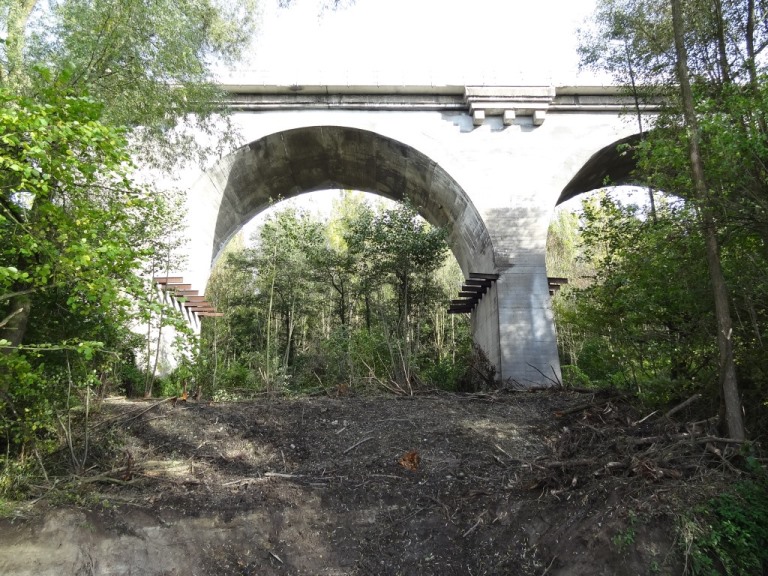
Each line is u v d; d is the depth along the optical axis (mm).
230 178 19391
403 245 16812
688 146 8047
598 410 9953
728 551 6117
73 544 7074
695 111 7973
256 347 25016
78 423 9734
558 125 18984
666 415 8820
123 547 7180
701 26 9023
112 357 9305
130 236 10781
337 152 20562
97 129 5988
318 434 10078
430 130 18922
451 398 12188
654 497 6754
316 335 26172
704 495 6664
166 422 10203
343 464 9016
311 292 24500
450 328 29344
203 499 7902
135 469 8664
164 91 10836
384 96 18953
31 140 6078
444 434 9750
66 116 6027
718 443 7641
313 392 14188
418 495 8109
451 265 31125
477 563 7105
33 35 9117
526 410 10875
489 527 7430
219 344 23719
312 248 22156
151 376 14445
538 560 6891
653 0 10219
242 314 25969
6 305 7770
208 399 13523
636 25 10438
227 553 7258
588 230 11641
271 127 18641
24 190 6418
